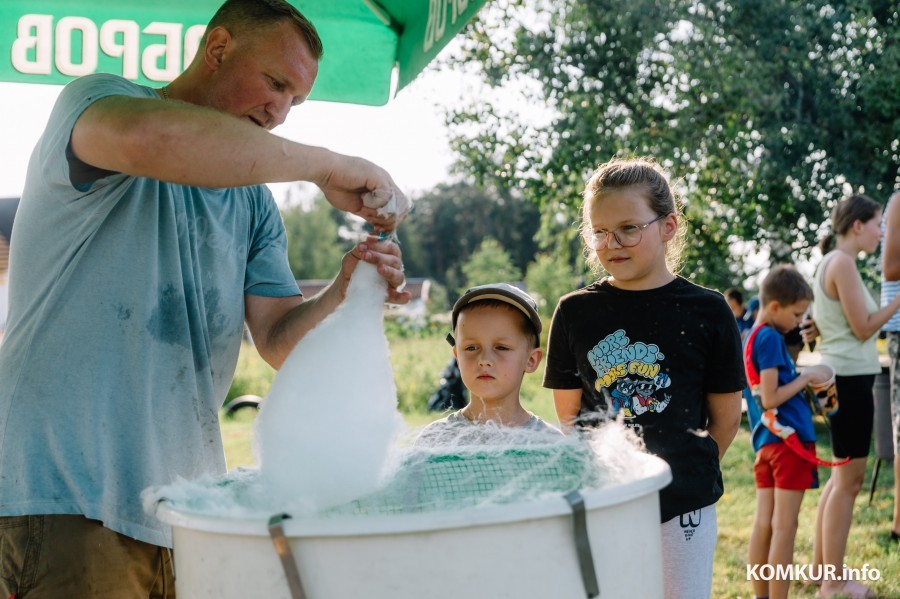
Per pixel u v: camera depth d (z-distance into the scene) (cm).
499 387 248
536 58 1265
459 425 245
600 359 248
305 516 121
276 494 134
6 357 177
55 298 174
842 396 382
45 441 170
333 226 5497
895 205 405
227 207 200
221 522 121
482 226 5666
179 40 272
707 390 246
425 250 5903
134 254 179
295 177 153
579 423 250
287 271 219
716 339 243
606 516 124
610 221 246
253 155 146
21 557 167
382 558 114
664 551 231
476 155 1255
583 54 1278
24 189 182
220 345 200
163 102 151
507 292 249
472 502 140
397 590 114
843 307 379
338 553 114
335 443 134
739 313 883
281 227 223
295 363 143
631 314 247
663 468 141
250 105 191
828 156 1239
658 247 248
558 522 119
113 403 176
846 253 393
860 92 1227
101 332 176
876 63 1223
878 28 1238
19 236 179
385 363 151
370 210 164
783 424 344
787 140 1205
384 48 281
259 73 187
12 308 179
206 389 193
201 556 126
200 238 193
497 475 152
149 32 270
